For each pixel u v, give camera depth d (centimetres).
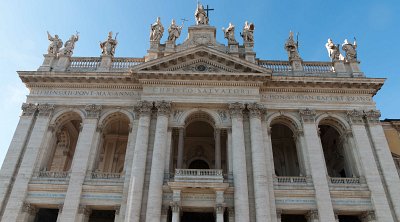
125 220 2534
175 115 3112
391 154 3138
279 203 2733
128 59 3462
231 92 3158
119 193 2777
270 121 3117
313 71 3422
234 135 2930
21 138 2994
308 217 2744
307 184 2812
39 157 2938
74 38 3644
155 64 3198
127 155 2930
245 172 2756
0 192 2727
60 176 2870
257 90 3172
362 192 2767
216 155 2919
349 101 3209
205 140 3719
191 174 2755
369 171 2850
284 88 3241
